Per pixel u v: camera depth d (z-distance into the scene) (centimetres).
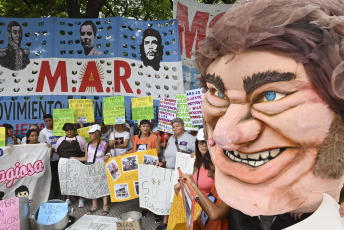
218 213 139
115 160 383
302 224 73
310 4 71
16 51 541
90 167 398
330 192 74
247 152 75
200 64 95
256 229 97
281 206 73
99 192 399
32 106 550
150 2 971
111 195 381
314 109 67
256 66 70
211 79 84
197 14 519
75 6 751
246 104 75
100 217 379
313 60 66
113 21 546
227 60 78
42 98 552
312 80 67
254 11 71
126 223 276
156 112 548
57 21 547
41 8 862
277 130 69
